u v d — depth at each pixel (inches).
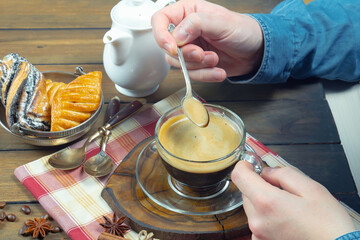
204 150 22.7
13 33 32.0
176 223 21.6
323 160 25.4
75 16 33.8
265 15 28.8
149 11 26.2
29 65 25.5
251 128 27.0
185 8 27.2
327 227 18.3
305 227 18.4
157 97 28.8
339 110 28.5
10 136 26.3
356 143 26.7
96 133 25.8
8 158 25.2
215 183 22.6
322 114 27.8
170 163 21.7
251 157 21.2
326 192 19.4
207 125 23.3
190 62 26.7
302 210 18.6
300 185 19.5
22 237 21.9
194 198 22.7
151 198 22.5
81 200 23.2
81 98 25.0
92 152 25.4
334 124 27.3
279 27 28.2
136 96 28.7
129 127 26.7
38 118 25.0
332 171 25.0
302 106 28.3
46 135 24.6
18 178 24.0
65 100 24.8
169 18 26.8
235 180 20.0
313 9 30.5
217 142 22.9
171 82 29.7
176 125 23.6
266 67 28.3
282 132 26.8
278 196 18.9
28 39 31.7
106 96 28.5
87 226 22.1
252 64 29.3
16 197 23.6
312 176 24.7
